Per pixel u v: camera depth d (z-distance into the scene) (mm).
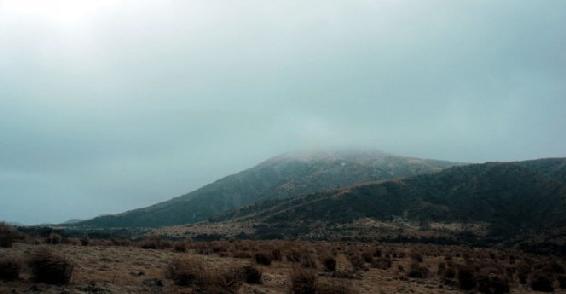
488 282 31375
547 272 42875
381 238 123062
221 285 20562
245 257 41531
